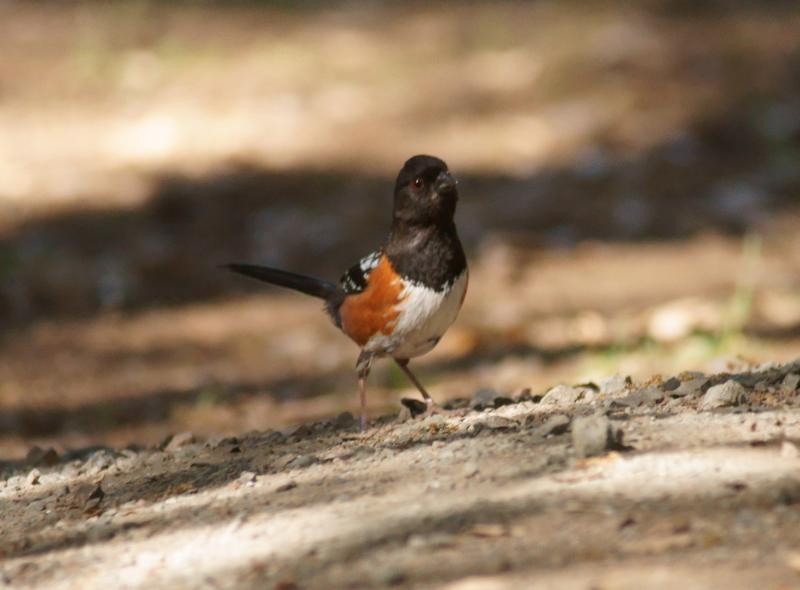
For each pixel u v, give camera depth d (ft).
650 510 17.06
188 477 22.39
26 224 57.21
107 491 22.38
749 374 24.14
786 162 59.36
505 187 59.16
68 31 80.74
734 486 17.57
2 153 64.13
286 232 55.98
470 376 40.73
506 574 15.64
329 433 25.05
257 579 16.57
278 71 73.67
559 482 18.40
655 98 66.03
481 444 20.88
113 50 77.41
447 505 18.07
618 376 25.02
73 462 26.68
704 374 25.58
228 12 84.89
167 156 63.46
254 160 62.75
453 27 79.77
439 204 24.13
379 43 77.66
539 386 37.65
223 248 55.42
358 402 39.32
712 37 72.69
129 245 55.57
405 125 65.87
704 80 67.36
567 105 66.54
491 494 18.30
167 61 75.66
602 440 19.21
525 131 64.28
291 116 67.36
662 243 53.31
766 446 19.07
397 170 61.41
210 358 45.83
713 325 42.37
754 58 69.10
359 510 18.51
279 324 48.96
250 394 41.78
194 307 50.98
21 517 21.50
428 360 43.60
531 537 16.61
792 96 64.75
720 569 15.26
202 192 59.67
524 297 48.57
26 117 68.49
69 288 51.90
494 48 74.79
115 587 17.20
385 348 25.39
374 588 15.74
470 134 64.59
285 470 21.79
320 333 47.88
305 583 16.17
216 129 66.18
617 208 56.44
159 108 69.00
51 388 43.21
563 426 20.99
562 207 56.95
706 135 62.28
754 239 53.01
